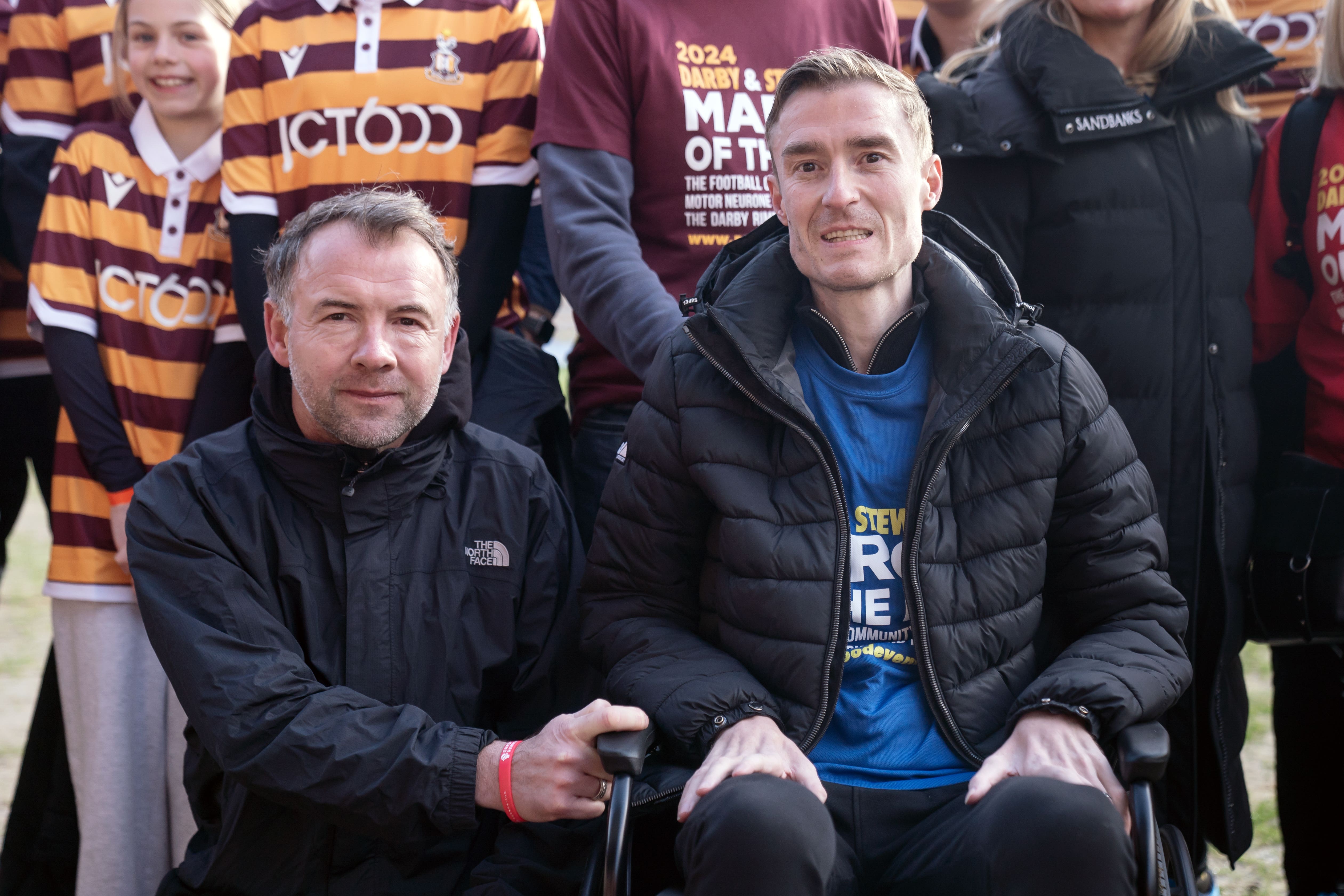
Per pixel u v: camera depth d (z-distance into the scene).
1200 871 2.41
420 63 2.62
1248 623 2.58
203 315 2.82
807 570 1.86
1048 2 2.51
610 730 1.71
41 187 2.99
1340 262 2.47
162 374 2.78
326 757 1.81
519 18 2.71
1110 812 1.57
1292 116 2.57
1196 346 2.42
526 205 2.70
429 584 2.03
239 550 1.95
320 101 2.62
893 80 1.90
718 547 1.96
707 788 1.66
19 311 3.20
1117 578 1.95
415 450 2.01
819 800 1.64
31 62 3.02
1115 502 1.96
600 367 2.58
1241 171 2.52
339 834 1.93
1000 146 2.43
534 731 2.09
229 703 1.84
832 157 1.87
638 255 2.38
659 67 2.47
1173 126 2.45
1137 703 1.76
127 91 2.91
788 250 1.99
